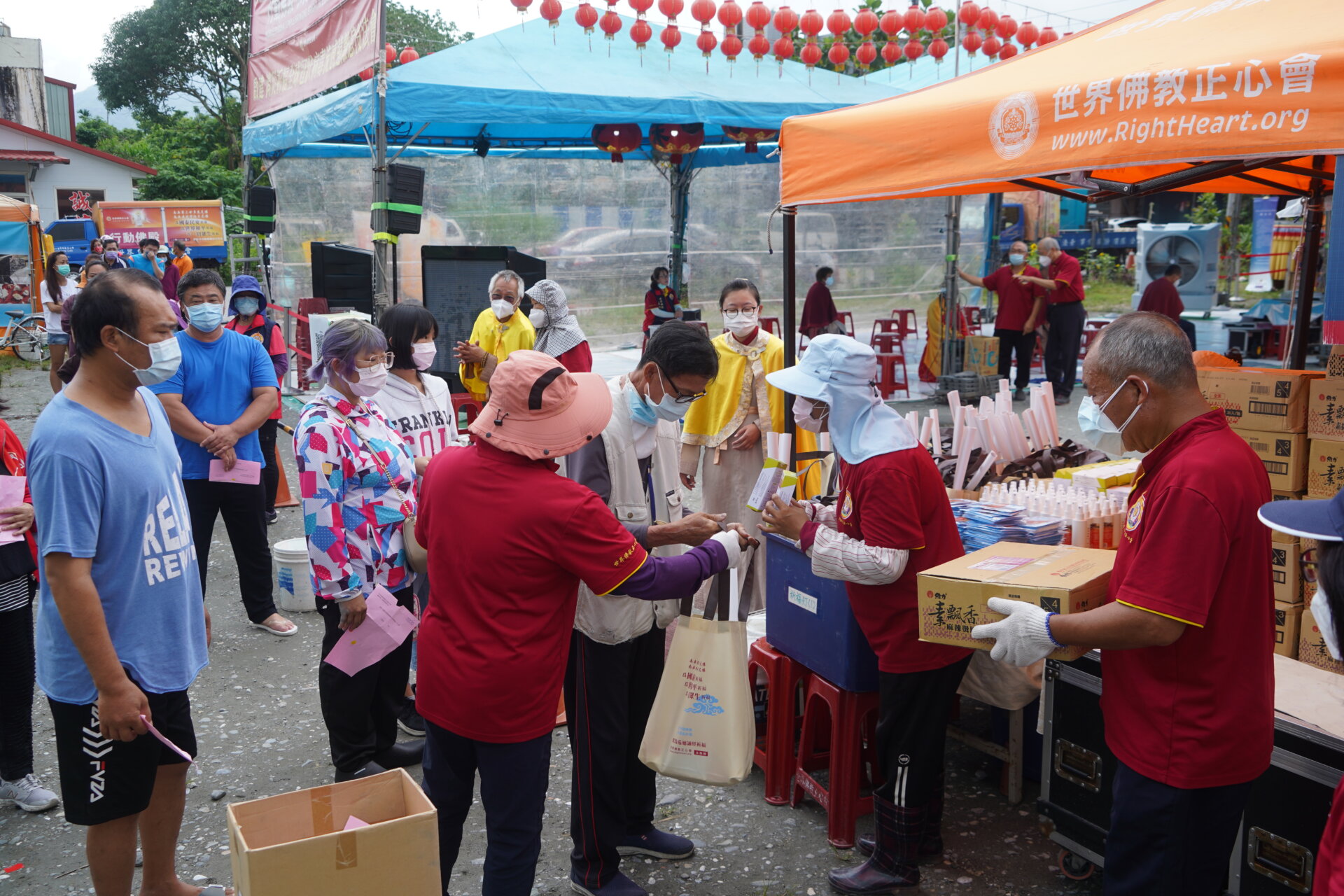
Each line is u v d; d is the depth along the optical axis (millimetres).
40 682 2441
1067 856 2975
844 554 2664
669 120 8734
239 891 2008
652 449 2844
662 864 3148
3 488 3131
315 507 3299
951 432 4590
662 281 13109
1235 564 2018
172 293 15930
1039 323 10977
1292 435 3223
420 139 12789
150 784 2514
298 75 9609
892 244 16156
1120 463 4180
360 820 2242
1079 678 2828
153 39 41000
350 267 11820
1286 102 2420
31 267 16703
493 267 8680
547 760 2400
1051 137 3053
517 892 2389
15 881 3076
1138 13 3625
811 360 2787
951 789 3551
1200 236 15336
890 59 10156
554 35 9242
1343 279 3787
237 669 4730
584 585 2721
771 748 3471
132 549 2412
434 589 2348
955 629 2412
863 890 2900
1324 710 2488
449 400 4207
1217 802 2109
